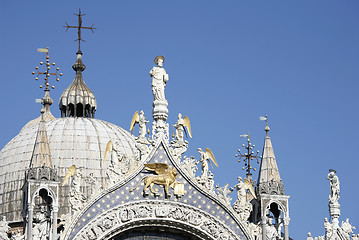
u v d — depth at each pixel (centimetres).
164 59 19212
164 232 18438
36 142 18150
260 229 18475
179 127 18788
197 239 18388
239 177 18662
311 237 18988
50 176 17900
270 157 18912
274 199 18538
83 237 17850
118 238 18262
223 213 18425
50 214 17925
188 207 18338
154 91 18950
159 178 18375
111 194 18150
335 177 19288
